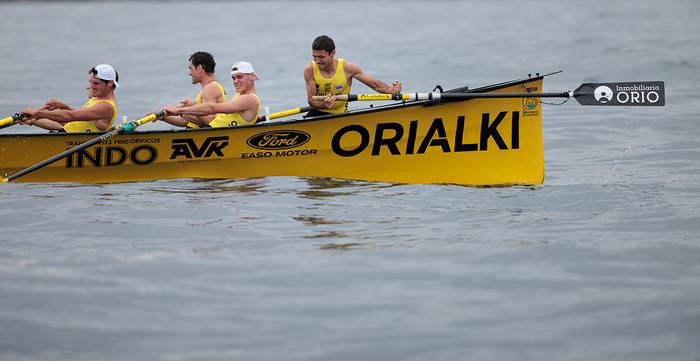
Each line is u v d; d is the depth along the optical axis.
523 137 34.91
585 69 70.25
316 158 35.22
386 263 24.81
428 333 20.33
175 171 35.28
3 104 59.97
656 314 21.08
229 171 35.41
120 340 20.28
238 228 28.23
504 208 30.47
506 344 19.73
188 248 26.34
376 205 30.95
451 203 31.27
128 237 27.45
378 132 34.78
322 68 35.81
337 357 19.30
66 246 26.64
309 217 29.42
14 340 20.33
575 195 32.03
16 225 28.75
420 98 34.25
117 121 53.28
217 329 20.75
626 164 37.78
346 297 22.44
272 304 22.08
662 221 28.38
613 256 25.09
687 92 55.84
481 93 34.19
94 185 34.44
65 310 21.89
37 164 32.97
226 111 35.38
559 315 21.17
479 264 24.64
